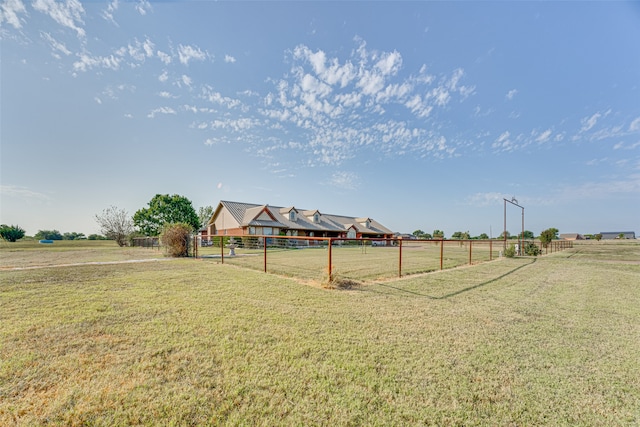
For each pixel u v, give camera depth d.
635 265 12.62
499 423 2.09
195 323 3.98
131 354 3.01
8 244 33.72
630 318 4.67
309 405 2.24
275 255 17.44
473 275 9.22
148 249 22.27
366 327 4.00
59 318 4.05
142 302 5.00
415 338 3.63
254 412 2.14
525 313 4.89
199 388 2.43
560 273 9.98
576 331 4.01
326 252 21.88
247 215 31.47
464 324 4.23
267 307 4.88
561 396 2.43
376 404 2.27
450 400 2.35
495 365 2.95
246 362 2.90
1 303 4.79
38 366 2.71
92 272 8.35
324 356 3.07
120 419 2.03
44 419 2.01
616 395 2.46
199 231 41.41
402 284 7.41
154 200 41.03
